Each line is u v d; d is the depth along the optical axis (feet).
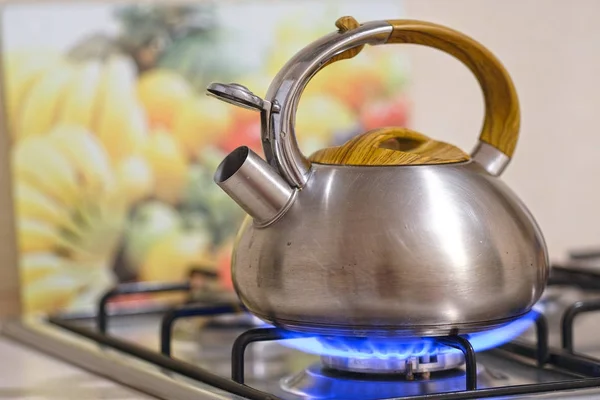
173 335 3.89
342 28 2.79
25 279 4.54
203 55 4.75
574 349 3.50
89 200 4.62
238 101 2.64
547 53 5.38
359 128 5.00
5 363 3.53
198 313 3.43
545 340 3.13
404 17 5.03
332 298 2.63
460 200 2.71
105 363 3.32
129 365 3.21
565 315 3.27
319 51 2.74
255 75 4.82
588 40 5.46
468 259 2.64
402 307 2.61
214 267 4.80
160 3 4.69
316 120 4.93
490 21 5.24
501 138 3.04
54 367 3.44
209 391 2.76
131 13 4.66
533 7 5.33
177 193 4.74
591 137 5.49
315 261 2.64
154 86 4.69
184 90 4.73
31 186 4.55
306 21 4.87
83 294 4.62
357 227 2.64
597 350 3.48
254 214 2.76
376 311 2.62
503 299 2.70
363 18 4.95
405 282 2.60
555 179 5.44
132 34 4.66
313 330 2.71
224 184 2.71
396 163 2.76
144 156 4.69
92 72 4.61
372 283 2.61
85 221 4.62
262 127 2.74
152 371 3.09
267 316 2.77
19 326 4.08
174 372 3.07
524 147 5.38
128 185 4.67
